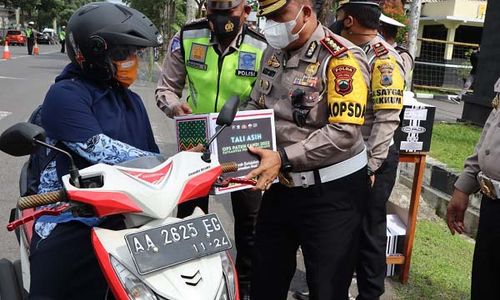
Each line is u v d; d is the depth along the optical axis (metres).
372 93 3.07
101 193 1.77
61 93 2.15
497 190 2.48
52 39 63.03
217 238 1.82
